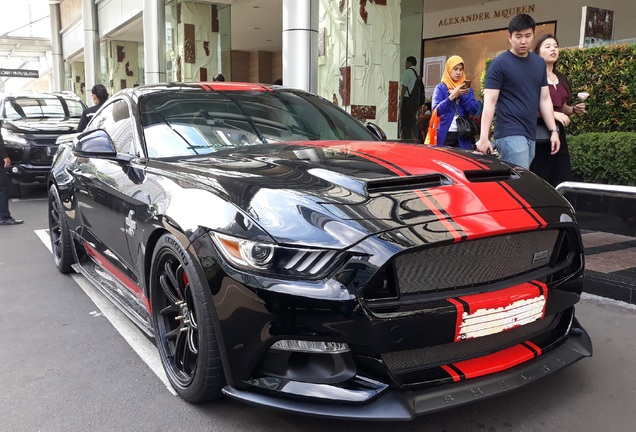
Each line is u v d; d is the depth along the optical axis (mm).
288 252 2104
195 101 3691
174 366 2740
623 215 5348
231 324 2191
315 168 2590
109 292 3865
